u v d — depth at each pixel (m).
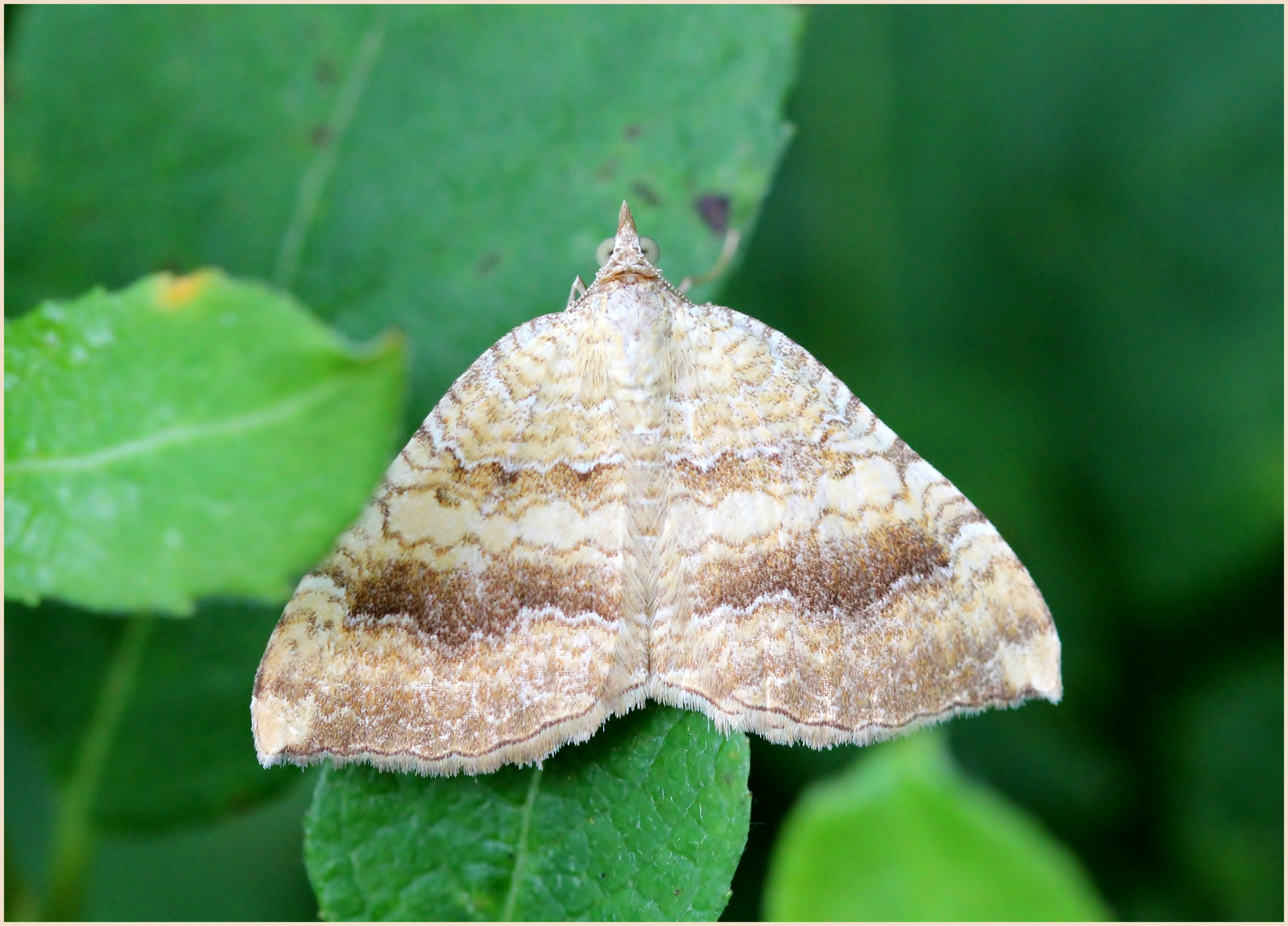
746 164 0.10
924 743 0.09
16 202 0.10
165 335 0.08
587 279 0.10
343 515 0.08
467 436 0.10
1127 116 0.12
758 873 0.10
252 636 0.10
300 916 0.11
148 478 0.08
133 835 0.09
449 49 0.10
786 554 0.10
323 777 0.09
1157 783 0.11
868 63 0.12
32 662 0.09
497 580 0.10
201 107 0.10
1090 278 0.12
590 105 0.10
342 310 0.10
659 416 0.10
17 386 0.08
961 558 0.10
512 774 0.09
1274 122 0.12
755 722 0.10
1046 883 0.09
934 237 0.12
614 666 0.10
